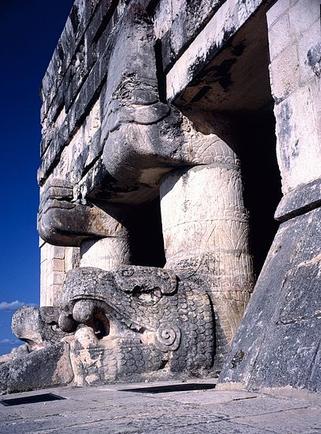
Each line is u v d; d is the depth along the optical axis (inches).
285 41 180.5
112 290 235.0
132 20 281.0
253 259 268.4
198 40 249.1
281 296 138.2
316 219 146.9
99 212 367.9
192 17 250.4
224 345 242.4
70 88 414.3
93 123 365.1
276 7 187.5
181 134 268.4
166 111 267.7
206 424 88.2
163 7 286.5
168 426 88.9
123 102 266.2
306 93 167.5
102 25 354.3
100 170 328.8
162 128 265.0
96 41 367.2
